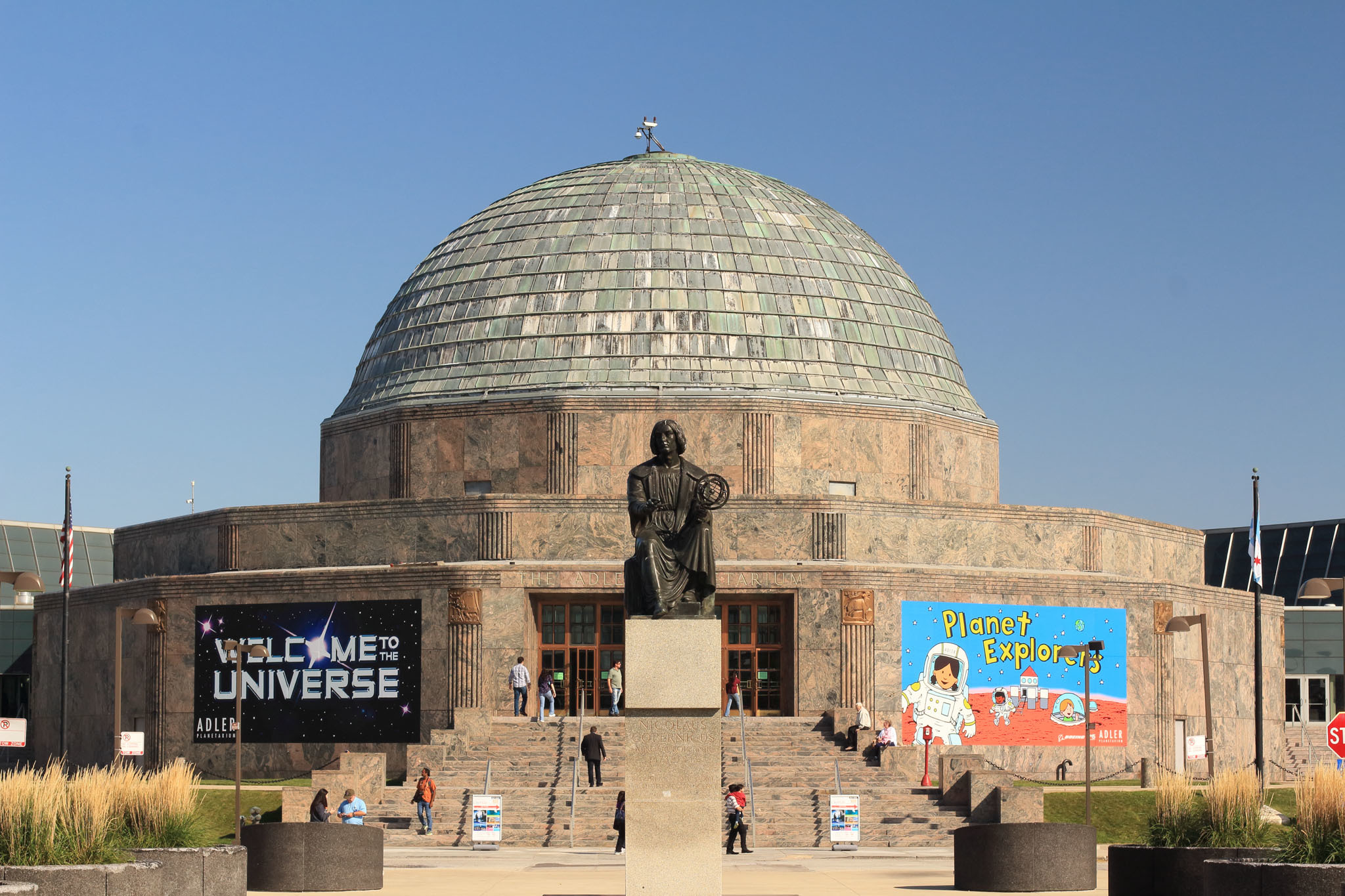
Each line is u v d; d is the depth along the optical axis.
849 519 56.62
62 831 25.45
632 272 65.00
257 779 54.25
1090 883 30.31
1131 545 61.84
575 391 61.44
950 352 70.31
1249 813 28.69
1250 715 61.75
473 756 48.91
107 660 59.22
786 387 62.50
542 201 69.38
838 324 65.31
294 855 29.83
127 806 27.70
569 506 56.66
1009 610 54.88
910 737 53.34
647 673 24.28
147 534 63.62
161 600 56.47
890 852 40.84
